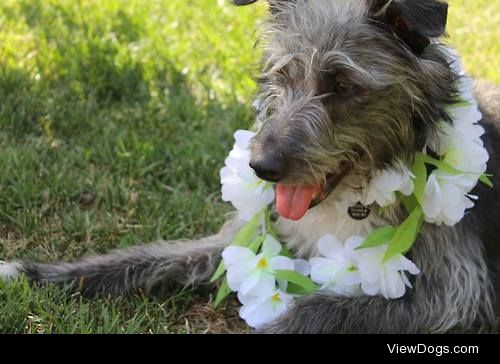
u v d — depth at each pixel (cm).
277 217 153
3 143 188
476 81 168
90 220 169
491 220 152
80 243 165
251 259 144
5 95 201
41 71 212
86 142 191
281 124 133
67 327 138
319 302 143
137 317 145
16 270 151
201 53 234
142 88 212
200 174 185
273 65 138
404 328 143
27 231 164
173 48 235
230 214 164
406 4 127
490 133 153
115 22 244
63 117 197
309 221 147
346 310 142
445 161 138
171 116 203
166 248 159
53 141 192
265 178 132
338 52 132
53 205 172
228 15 263
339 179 138
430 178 137
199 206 175
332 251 143
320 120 133
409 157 137
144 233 167
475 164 138
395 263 139
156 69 221
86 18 245
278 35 139
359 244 141
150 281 155
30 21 240
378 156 136
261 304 144
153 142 191
